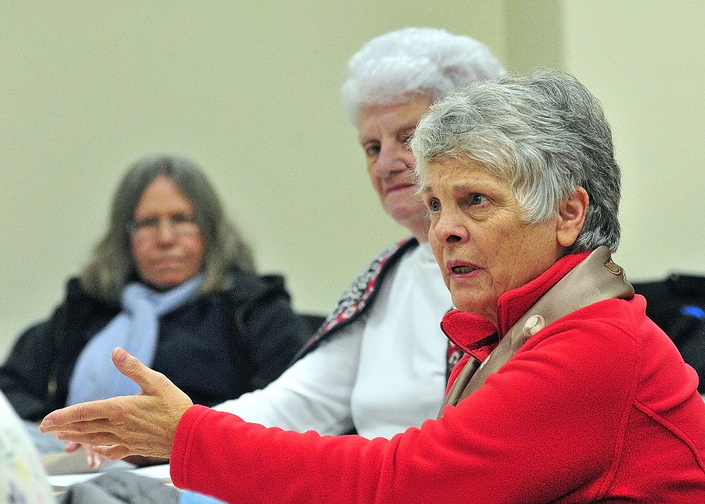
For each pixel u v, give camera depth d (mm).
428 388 4637
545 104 3053
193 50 10938
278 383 5016
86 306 8133
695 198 9375
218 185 10922
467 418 2783
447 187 3055
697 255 9344
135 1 10820
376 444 2863
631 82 9391
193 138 10930
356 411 4852
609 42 9406
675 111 9406
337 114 11148
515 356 2898
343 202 11148
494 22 10570
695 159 9391
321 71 11133
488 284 3084
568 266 3053
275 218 11000
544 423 2736
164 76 10875
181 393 3047
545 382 2754
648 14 9445
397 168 4824
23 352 8320
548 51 9641
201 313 7777
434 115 3119
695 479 2805
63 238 10617
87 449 4352
